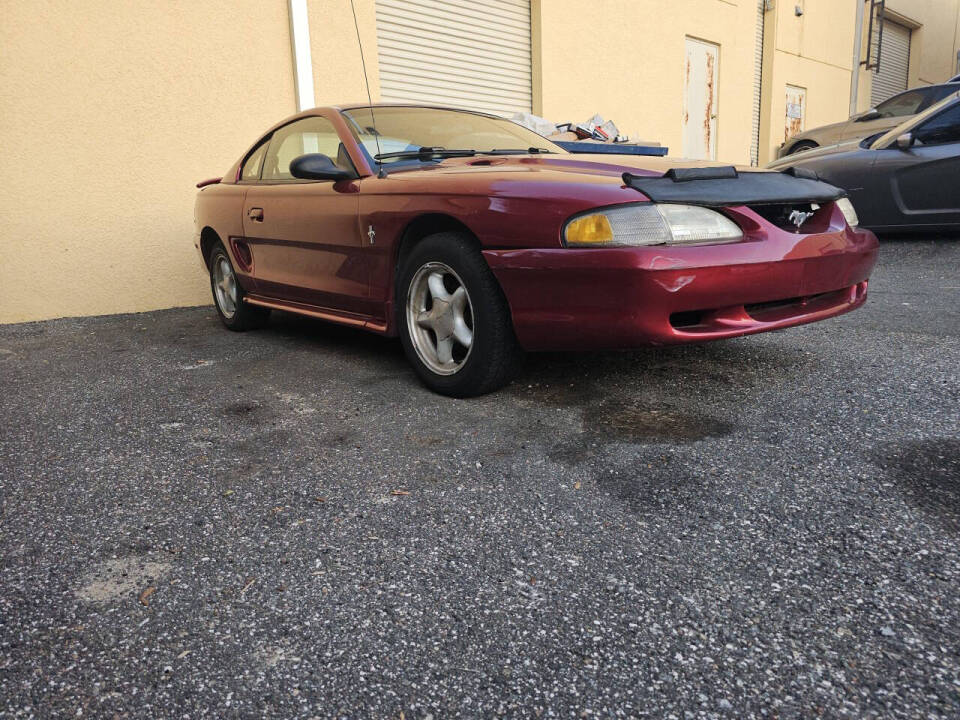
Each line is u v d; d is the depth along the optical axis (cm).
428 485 199
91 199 523
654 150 582
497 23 773
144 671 129
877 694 115
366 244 306
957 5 1778
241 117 584
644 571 152
